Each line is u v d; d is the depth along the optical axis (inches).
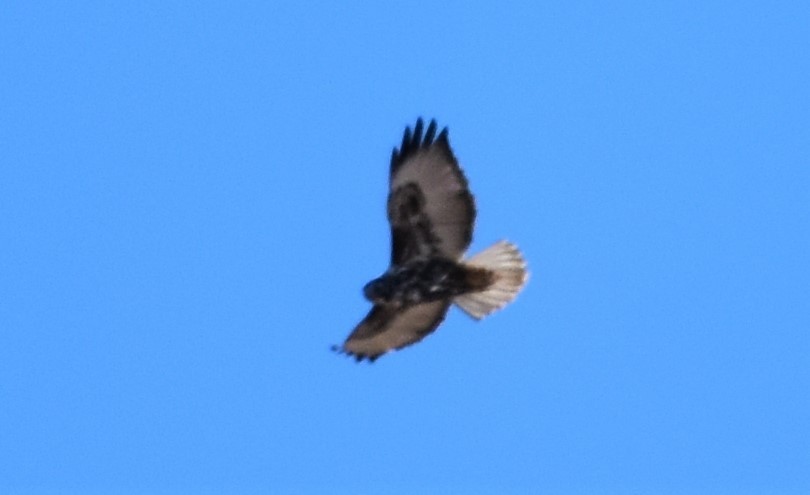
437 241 1499.8
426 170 1487.5
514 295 1521.9
